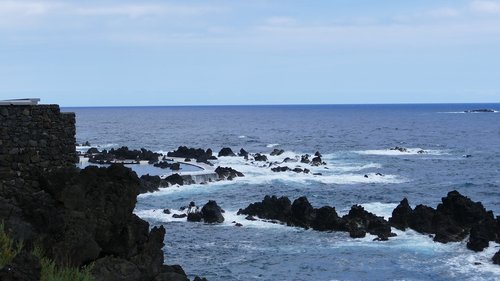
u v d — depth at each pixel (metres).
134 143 158.12
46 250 20.42
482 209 56.69
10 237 19.69
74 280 19.27
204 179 83.00
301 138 180.50
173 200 70.81
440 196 77.88
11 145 23.14
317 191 80.44
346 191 80.81
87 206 22.22
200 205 68.62
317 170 102.06
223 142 164.88
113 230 22.53
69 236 20.91
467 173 101.12
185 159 104.00
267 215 61.50
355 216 57.25
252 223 59.97
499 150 143.62
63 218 21.27
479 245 49.53
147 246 23.38
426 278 43.06
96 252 21.31
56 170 23.47
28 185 23.20
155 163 94.00
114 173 23.53
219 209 61.75
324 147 150.25
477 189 83.62
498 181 91.19
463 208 56.31
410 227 56.41
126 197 23.08
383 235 53.81
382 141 169.88
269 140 172.88
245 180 86.00
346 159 121.94
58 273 18.92
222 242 52.62
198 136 187.50
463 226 55.34
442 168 108.12
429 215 56.50
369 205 70.12
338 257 48.09
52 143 23.91
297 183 86.25
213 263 46.31
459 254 48.72
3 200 21.83
